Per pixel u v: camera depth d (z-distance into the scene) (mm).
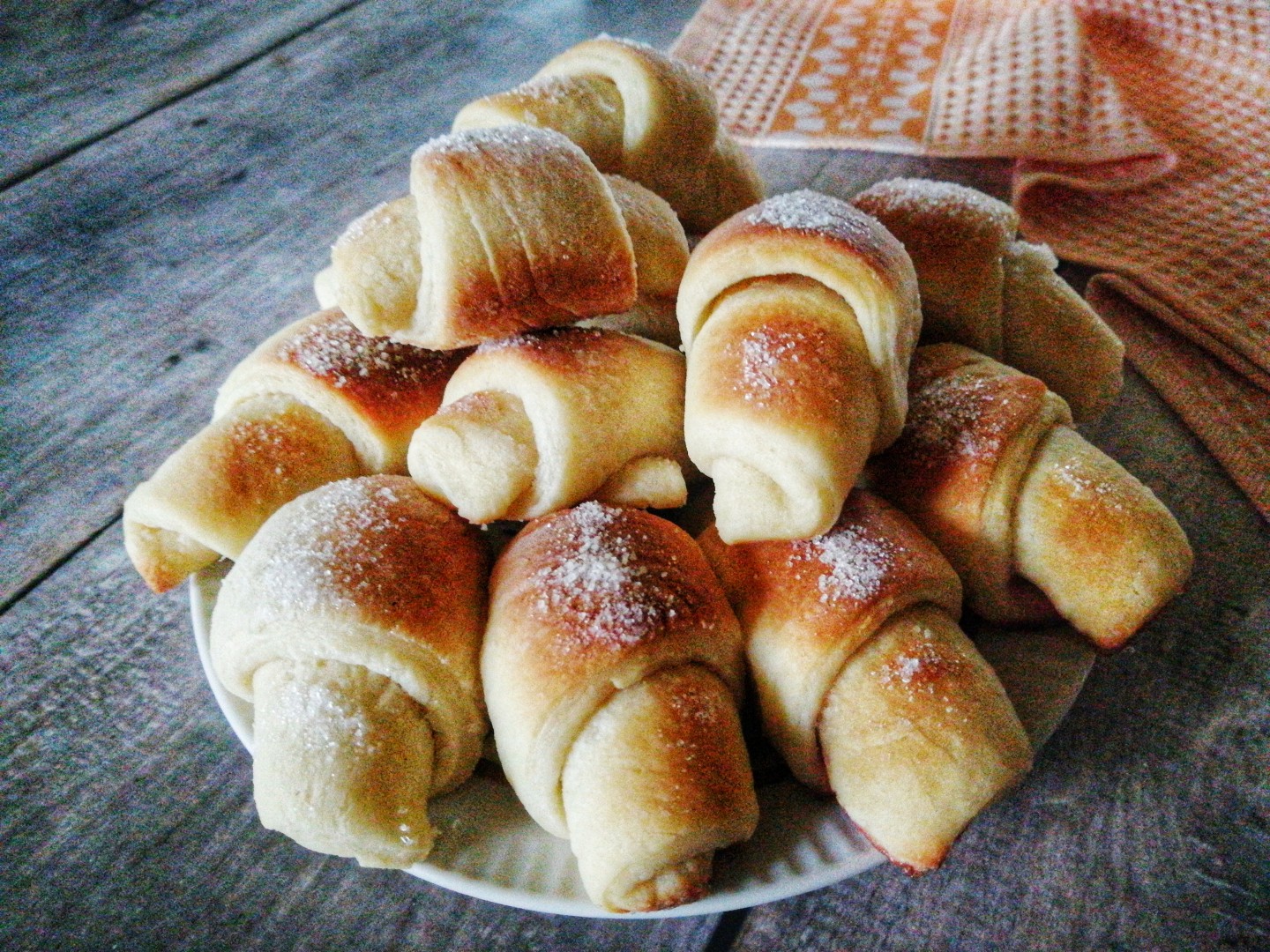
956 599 253
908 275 273
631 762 219
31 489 345
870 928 233
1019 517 266
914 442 278
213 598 280
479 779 251
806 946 231
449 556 257
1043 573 261
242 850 253
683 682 232
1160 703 267
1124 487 266
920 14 583
